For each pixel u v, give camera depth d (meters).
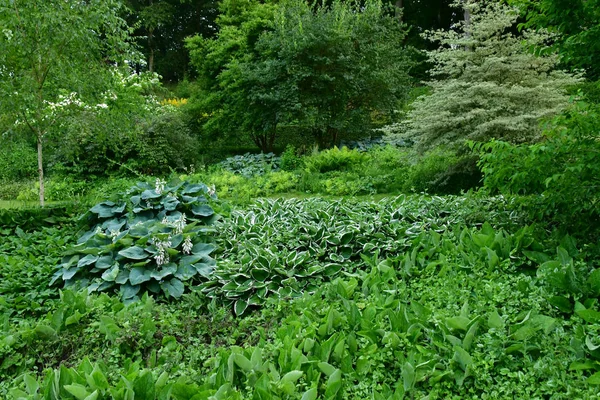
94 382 2.21
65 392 2.21
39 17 6.08
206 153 14.54
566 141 3.57
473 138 7.76
